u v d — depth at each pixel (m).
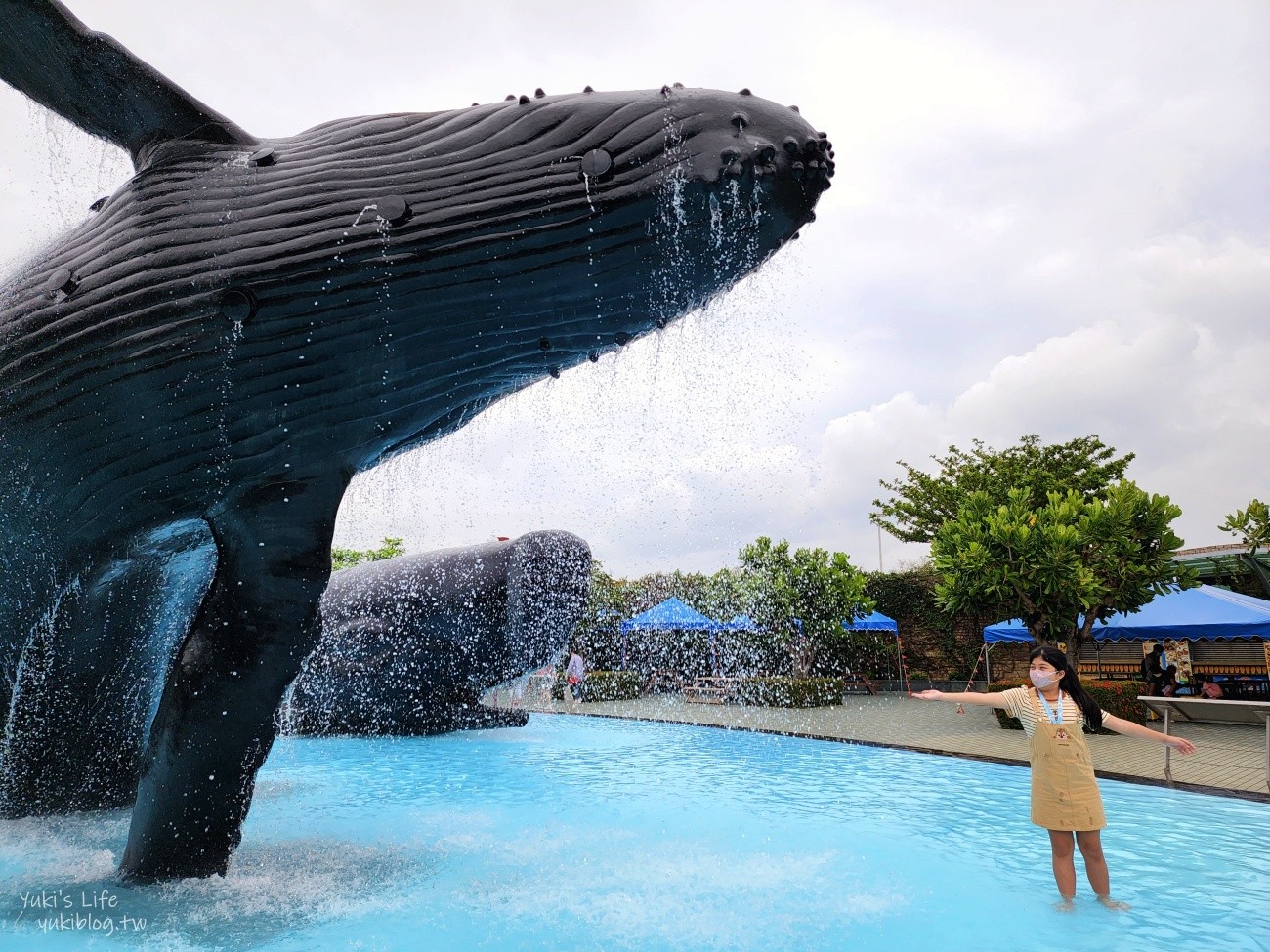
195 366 4.18
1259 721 15.85
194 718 4.43
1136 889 5.63
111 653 5.43
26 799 5.99
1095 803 5.32
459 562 14.24
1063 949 4.54
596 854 6.41
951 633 27.41
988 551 16.50
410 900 5.13
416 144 4.36
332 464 4.52
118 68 4.23
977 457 31.72
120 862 5.08
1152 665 20.19
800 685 20.64
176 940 4.34
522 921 4.79
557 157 4.13
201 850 4.77
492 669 14.55
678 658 25.41
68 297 4.27
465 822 7.79
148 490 4.44
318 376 4.27
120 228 4.35
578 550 13.85
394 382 4.39
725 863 6.16
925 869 6.07
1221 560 24.17
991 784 10.01
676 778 10.52
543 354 4.50
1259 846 6.89
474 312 4.25
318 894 5.18
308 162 4.38
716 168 3.97
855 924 4.85
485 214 4.10
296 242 4.14
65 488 4.48
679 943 4.47
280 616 4.47
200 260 4.17
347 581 14.91
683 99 4.16
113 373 4.20
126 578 5.04
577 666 20.58
